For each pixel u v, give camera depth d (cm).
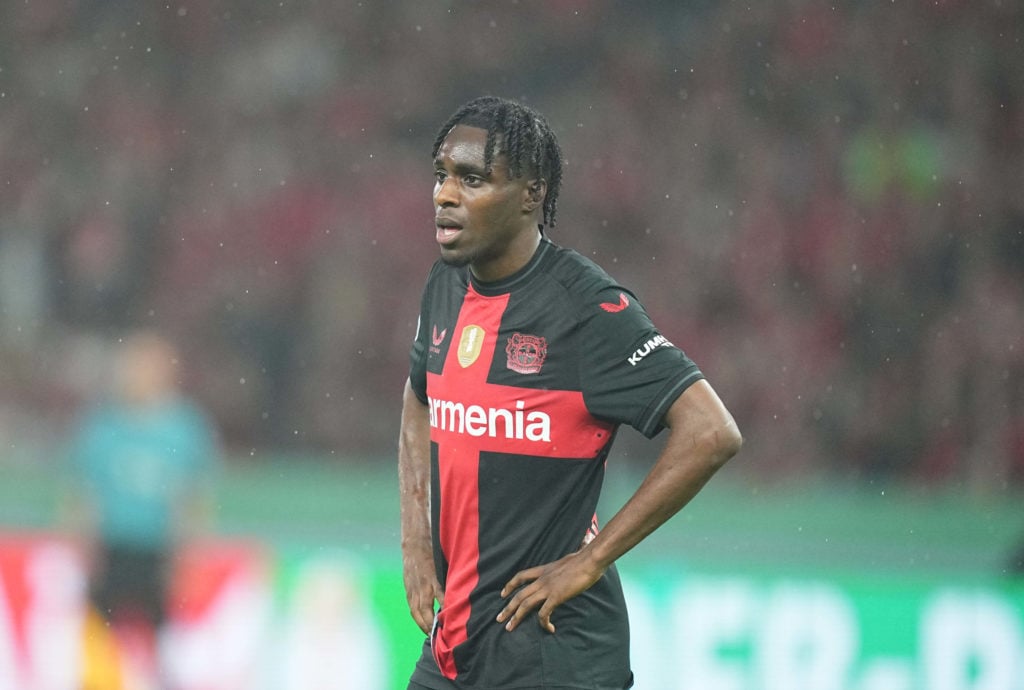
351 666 2302
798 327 4325
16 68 5269
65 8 5444
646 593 2333
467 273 1024
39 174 4900
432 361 1017
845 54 5194
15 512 2609
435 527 1013
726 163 4922
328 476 2842
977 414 4047
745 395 4084
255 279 4447
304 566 2364
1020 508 2791
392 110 5238
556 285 967
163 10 5419
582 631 978
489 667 980
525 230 980
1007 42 5166
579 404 955
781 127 5084
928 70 5144
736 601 2339
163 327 4356
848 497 2883
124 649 2383
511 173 952
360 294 4372
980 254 4634
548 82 5353
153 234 4669
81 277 4450
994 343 4231
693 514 2739
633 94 5197
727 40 5297
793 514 2758
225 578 2420
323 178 4916
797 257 4562
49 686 2366
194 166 4981
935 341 4284
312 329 4316
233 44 5425
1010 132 5031
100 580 2403
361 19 5453
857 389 4138
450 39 5428
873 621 2333
